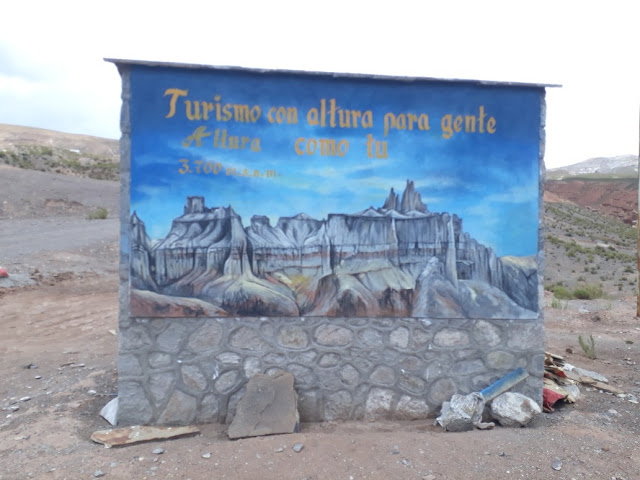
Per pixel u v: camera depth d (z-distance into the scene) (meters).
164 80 4.93
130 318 4.96
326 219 5.15
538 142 5.37
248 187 5.05
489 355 5.39
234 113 5.02
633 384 6.80
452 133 5.27
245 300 5.08
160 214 4.95
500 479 4.05
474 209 5.32
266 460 4.24
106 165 54.88
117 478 3.99
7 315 9.90
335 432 4.92
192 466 4.16
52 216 27.30
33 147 59.31
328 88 5.12
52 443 4.62
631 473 4.20
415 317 5.28
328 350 5.20
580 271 35.44
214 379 5.06
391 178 5.21
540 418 5.37
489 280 5.35
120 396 4.96
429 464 4.21
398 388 5.29
